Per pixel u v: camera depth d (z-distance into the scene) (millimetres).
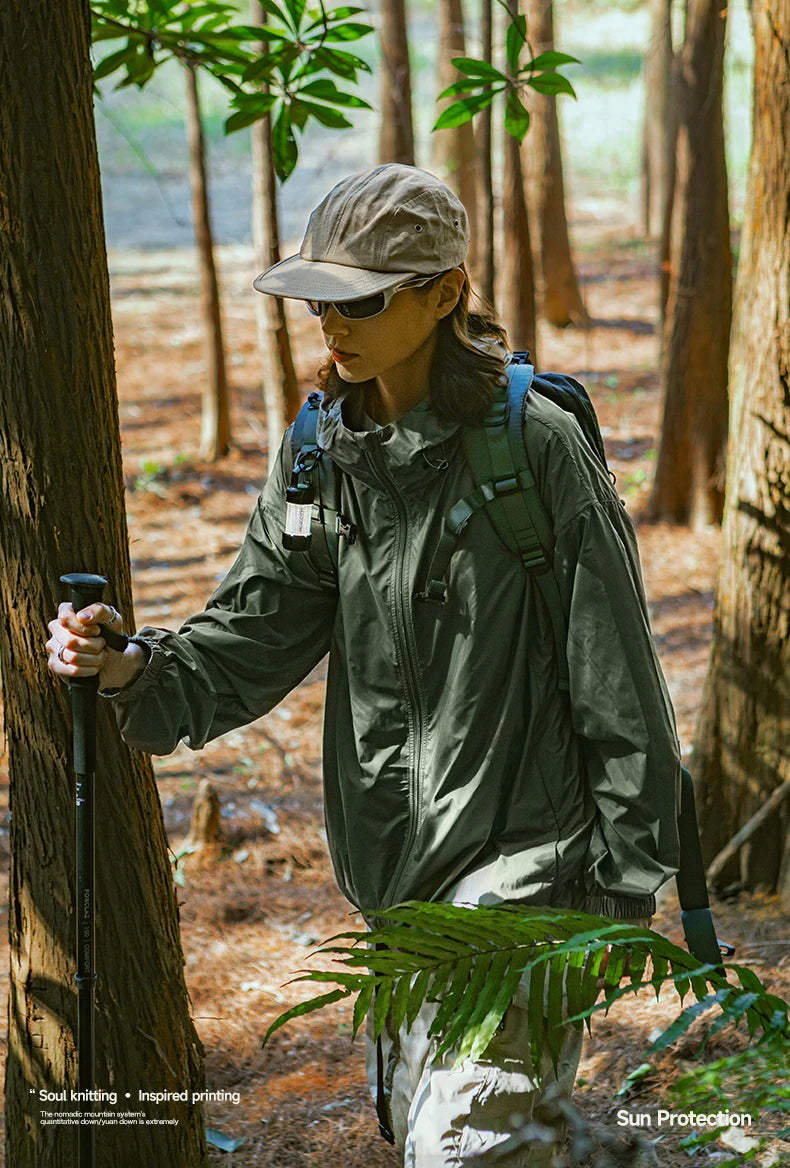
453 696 2148
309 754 5512
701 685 5879
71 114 2072
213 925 4047
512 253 8672
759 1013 1902
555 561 2098
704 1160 2584
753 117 3771
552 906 2154
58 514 2148
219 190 18781
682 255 7918
